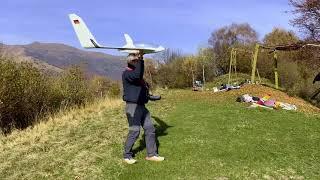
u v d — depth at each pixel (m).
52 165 9.14
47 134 12.33
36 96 17.81
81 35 8.89
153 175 8.39
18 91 16.67
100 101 19.55
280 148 10.05
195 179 8.16
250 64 33.22
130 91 8.84
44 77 18.75
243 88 19.83
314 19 23.55
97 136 11.33
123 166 8.84
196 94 20.55
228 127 11.87
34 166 9.23
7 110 16.52
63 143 10.90
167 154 9.48
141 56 8.86
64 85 19.83
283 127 12.25
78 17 8.87
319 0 23.06
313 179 8.35
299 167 8.91
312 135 11.41
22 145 11.30
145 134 9.12
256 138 10.77
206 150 9.69
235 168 8.69
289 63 28.17
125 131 11.87
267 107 15.44
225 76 31.80
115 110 16.20
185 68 37.88
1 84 16.09
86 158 9.40
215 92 20.22
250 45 38.72
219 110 14.73
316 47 22.66
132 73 8.73
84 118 14.84
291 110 15.39
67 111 17.31
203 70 35.53
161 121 12.97
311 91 22.42
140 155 9.40
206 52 39.34
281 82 27.42
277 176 8.41
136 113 8.88
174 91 24.12
